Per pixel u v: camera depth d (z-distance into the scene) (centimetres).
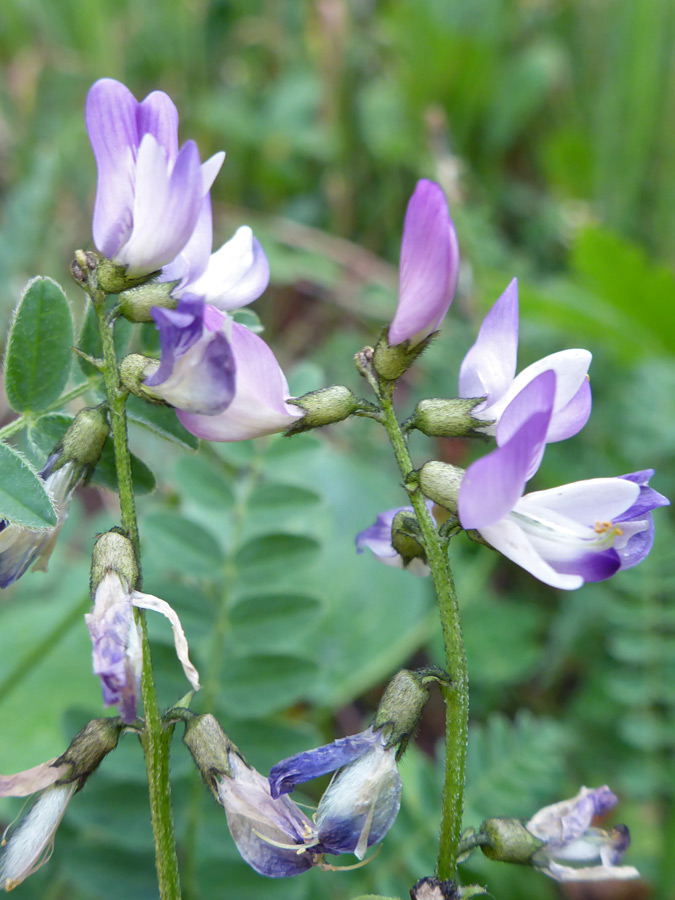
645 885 10
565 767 10
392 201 18
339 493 12
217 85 20
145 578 9
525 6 19
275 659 8
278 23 21
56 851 8
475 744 8
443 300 5
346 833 5
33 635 10
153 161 5
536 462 5
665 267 15
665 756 10
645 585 10
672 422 12
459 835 5
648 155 16
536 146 19
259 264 6
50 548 6
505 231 18
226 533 9
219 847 8
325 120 18
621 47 16
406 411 14
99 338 7
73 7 18
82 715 8
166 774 5
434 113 16
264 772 8
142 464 6
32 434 6
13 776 5
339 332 16
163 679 8
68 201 17
